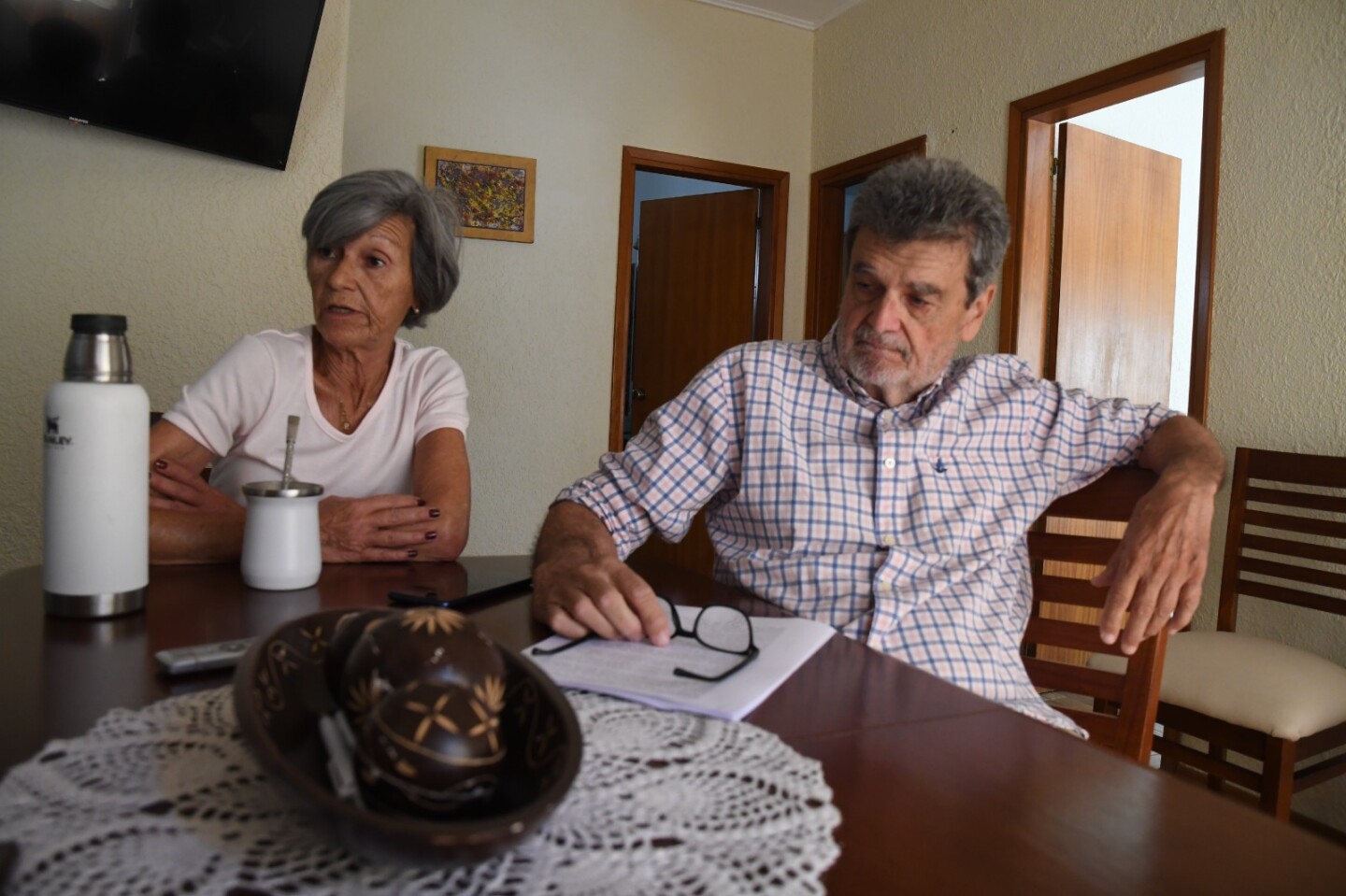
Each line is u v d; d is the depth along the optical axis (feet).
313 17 6.76
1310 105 6.95
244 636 2.46
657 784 1.65
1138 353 10.68
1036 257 9.91
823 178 13.38
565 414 12.19
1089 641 3.93
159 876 1.24
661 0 12.52
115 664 2.17
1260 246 7.29
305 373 4.56
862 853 1.47
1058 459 4.22
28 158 6.45
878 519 3.94
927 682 2.44
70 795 1.46
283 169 7.21
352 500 3.81
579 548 3.24
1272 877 1.46
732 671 2.36
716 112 13.00
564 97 11.98
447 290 4.84
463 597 3.06
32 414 6.57
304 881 1.26
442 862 1.15
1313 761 7.01
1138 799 1.75
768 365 4.23
